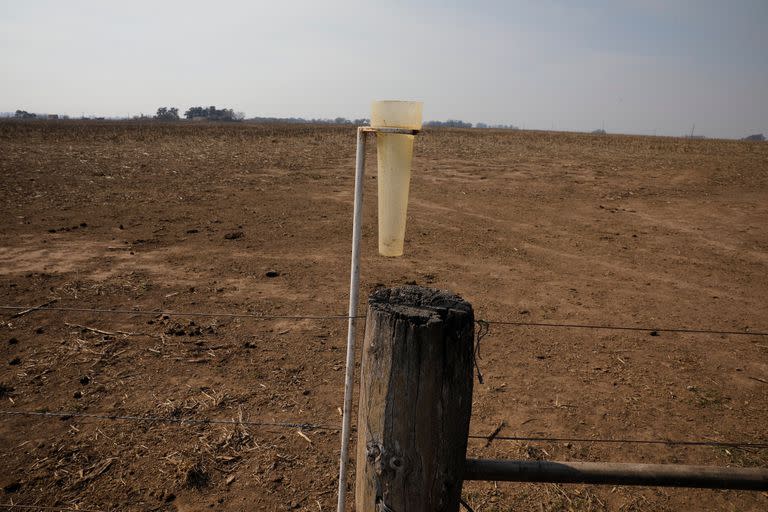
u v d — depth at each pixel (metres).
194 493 2.68
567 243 8.09
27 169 13.38
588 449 3.13
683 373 4.09
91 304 5.07
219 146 23.45
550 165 17.86
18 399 3.44
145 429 3.18
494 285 6.07
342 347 4.34
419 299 1.56
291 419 3.32
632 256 7.46
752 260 7.34
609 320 5.12
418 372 1.45
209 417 3.31
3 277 5.77
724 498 2.77
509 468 1.69
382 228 1.62
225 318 4.86
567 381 3.94
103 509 2.55
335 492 2.71
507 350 4.42
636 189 13.00
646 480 1.72
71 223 8.39
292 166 16.02
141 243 7.39
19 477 2.74
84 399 3.46
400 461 1.52
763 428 3.38
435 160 19.02
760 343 4.67
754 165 18.05
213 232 8.13
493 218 9.73
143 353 4.12
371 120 1.54
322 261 6.79
